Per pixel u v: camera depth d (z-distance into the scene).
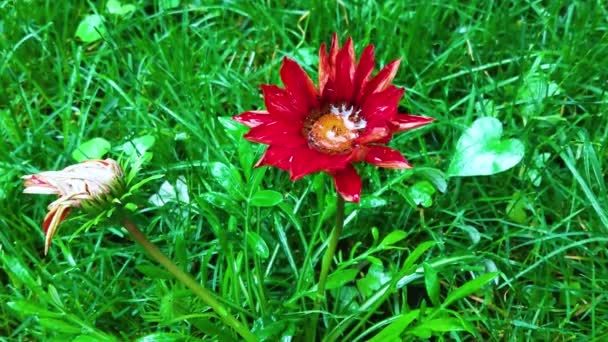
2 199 0.40
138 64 0.47
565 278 0.37
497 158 0.36
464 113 0.44
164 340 0.30
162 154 0.41
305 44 0.47
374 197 0.36
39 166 0.42
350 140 0.27
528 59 0.44
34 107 0.46
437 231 0.39
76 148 0.42
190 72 0.45
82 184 0.28
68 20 0.49
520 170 0.41
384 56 0.45
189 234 0.38
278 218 0.37
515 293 0.37
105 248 0.39
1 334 0.38
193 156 0.41
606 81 0.44
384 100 0.27
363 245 0.39
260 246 0.33
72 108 0.45
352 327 0.37
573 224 0.39
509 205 0.40
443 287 0.38
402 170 0.39
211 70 0.45
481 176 0.41
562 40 0.46
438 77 0.45
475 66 0.46
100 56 0.46
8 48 0.46
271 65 0.45
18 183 0.41
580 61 0.44
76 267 0.36
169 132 0.42
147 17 0.48
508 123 0.42
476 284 0.30
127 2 0.50
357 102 0.28
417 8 0.46
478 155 0.36
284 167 0.26
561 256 0.37
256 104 0.44
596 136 0.42
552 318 0.37
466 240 0.39
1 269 0.39
